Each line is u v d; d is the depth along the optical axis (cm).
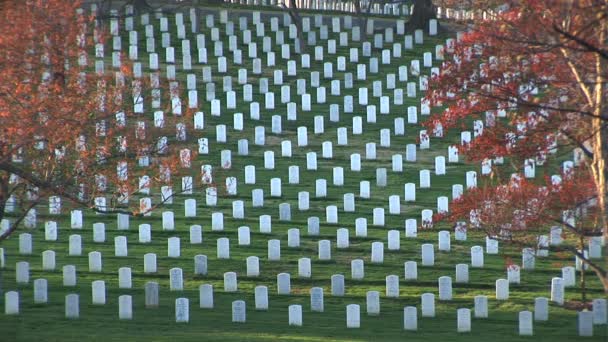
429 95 5569
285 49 12531
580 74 5016
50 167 6353
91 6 13300
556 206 6088
